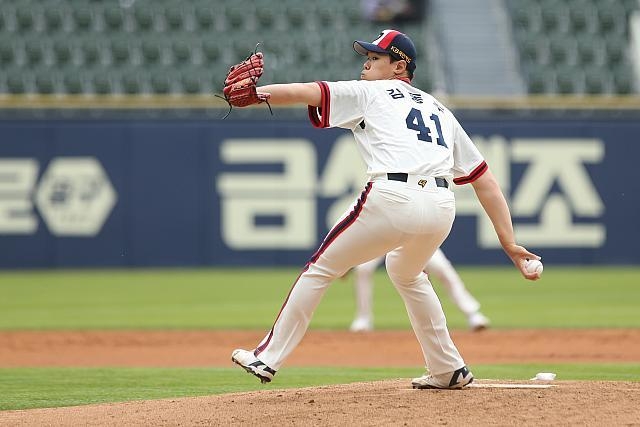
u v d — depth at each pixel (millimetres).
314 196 64438
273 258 64562
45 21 75938
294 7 79250
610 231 65562
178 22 77438
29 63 73500
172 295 53188
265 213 64562
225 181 64500
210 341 36719
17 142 63781
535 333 38188
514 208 65125
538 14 79375
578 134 65250
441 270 37906
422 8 80375
